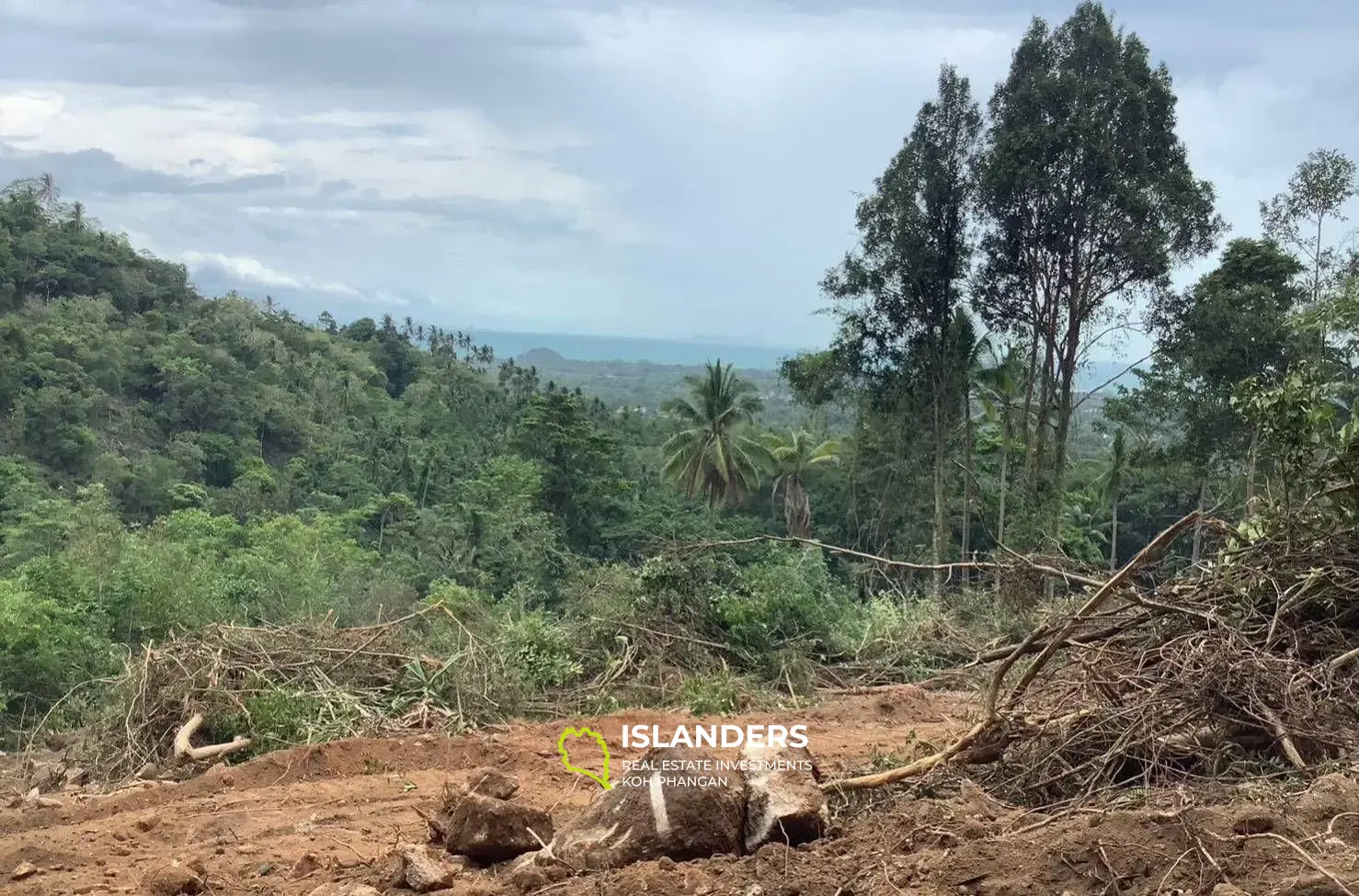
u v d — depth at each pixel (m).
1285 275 23.94
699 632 11.73
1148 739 4.49
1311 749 4.39
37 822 6.17
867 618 12.76
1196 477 25.36
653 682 10.62
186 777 7.81
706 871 3.79
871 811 4.50
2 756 9.97
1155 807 3.67
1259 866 3.02
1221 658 4.57
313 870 4.73
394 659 9.89
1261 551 5.62
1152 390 25.66
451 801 5.15
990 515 29.81
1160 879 3.08
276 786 6.77
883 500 32.19
